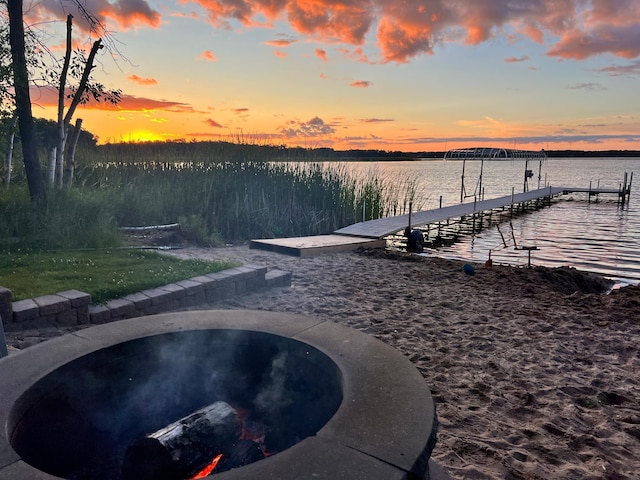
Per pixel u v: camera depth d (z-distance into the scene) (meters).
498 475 2.47
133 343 2.24
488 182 62.50
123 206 10.16
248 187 12.89
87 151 14.14
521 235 17.50
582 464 2.62
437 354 4.21
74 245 7.16
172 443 1.66
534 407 3.28
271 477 1.32
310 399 2.21
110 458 2.04
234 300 5.59
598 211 26.02
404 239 15.90
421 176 78.56
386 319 5.17
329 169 14.96
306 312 5.29
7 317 3.86
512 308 5.81
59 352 2.09
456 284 7.17
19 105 8.05
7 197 8.09
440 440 2.79
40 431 1.83
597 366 4.05
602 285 8.98
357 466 1.37
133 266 5.99
